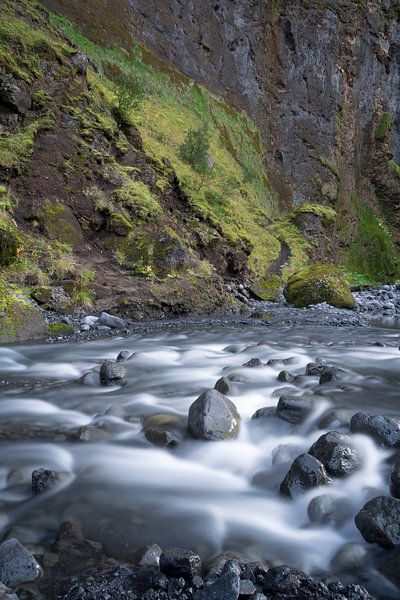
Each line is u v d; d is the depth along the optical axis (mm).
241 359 6469
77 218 12609
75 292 10461
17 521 2611
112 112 16766
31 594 2055
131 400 4457
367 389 4406
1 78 12898
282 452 3201
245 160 29141
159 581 2088
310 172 33781
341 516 2541
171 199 16672
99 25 24453
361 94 39719
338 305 15641
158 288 11859
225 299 13109
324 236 26844
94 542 2422
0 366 6270
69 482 2969
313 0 36250
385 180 40500
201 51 31062
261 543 2424
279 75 34562
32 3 16891
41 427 3842
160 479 3043
